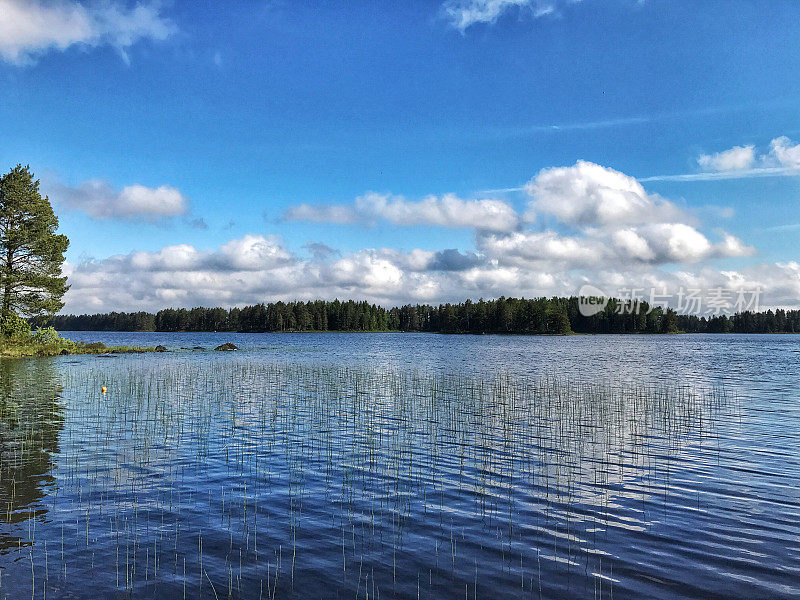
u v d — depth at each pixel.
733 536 11.58
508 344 121.69
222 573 9.80
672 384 38.78
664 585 9.44
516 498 14.02
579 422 24.20
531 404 29.33
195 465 16.86
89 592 9.05
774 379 42.72
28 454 17.86
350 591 9.20
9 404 27.84
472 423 23.94
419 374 46.00
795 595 9.10
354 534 11.62
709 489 14.77
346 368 51.91
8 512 12.65
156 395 31.61
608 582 9.54
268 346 107.75
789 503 13.66
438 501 13.76
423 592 9.17
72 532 11.54
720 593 9.17
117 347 81.31
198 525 12.02
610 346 110.75
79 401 29.02
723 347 107.00
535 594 9.12
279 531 11.73
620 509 13.22
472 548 10.94
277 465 16.98
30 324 69.75
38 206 65.06
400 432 22.05
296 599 8.93
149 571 9.83
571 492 14.50
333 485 15.02
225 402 29.25
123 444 19.44
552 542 11.25
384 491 14.52
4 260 64.81
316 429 22.48
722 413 26.50
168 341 142.00
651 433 21.97
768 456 18.33
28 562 10.13
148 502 13.45
